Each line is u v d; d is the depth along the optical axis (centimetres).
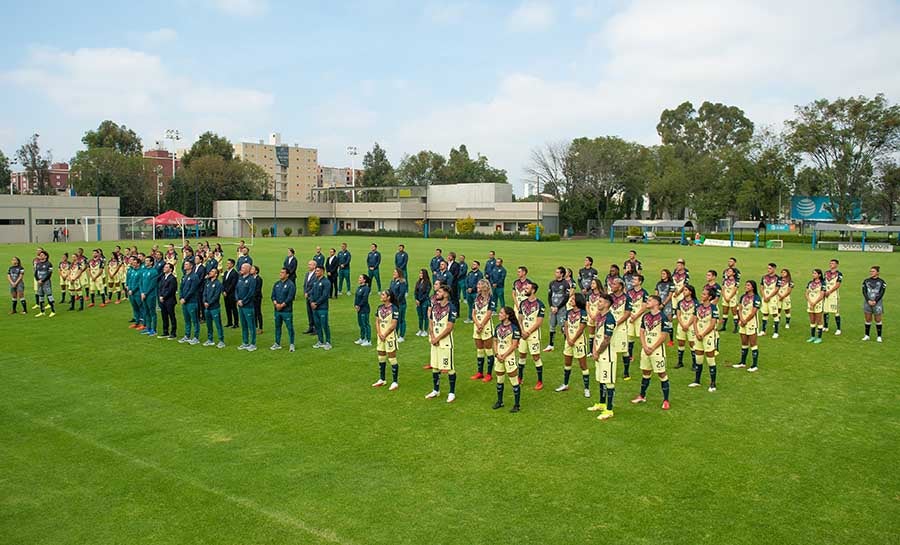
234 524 686
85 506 730
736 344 1662
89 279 2275
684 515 706
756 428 995
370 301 2362
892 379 1299
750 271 3500
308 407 1098
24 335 1741
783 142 6906
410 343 1647
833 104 6206
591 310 1372
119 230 6812
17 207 6091
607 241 7281
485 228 8325
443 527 679
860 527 679
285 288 1520
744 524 686
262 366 1391
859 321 1984
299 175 15088
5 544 647
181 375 1310
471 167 11556
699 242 6444
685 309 1361
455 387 1238
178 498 748
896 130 5906
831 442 931
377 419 1036
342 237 7969
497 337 1083
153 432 968
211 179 8906
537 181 8556
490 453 888
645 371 1127
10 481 796
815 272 1691
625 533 666
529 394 1195
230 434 960
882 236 7338
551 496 753
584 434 967
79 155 8550
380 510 718
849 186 6322
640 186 8631
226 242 6431
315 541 651
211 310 1585
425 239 7538
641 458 870
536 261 4125
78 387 1217
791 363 1446
